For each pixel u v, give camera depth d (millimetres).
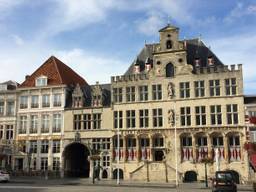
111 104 62812
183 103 58531
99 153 59812
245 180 53375
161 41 61469
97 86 65188
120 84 62938
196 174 55906
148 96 60781
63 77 69562
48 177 62375
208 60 59969
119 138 61250
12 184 46000
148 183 50531
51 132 66188
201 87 58188
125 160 60156
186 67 59406
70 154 66812
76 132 64312
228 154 54969
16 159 67562
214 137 56469
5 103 70688
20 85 70188
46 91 68062
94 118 63938
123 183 50031
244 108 55625
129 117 61406
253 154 33625
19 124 68688
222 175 32062
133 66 65500
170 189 39062
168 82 60000
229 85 56781
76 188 38656
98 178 57281
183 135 57688
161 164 55875
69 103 67250
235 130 55062
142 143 60219
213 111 56906
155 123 59594
